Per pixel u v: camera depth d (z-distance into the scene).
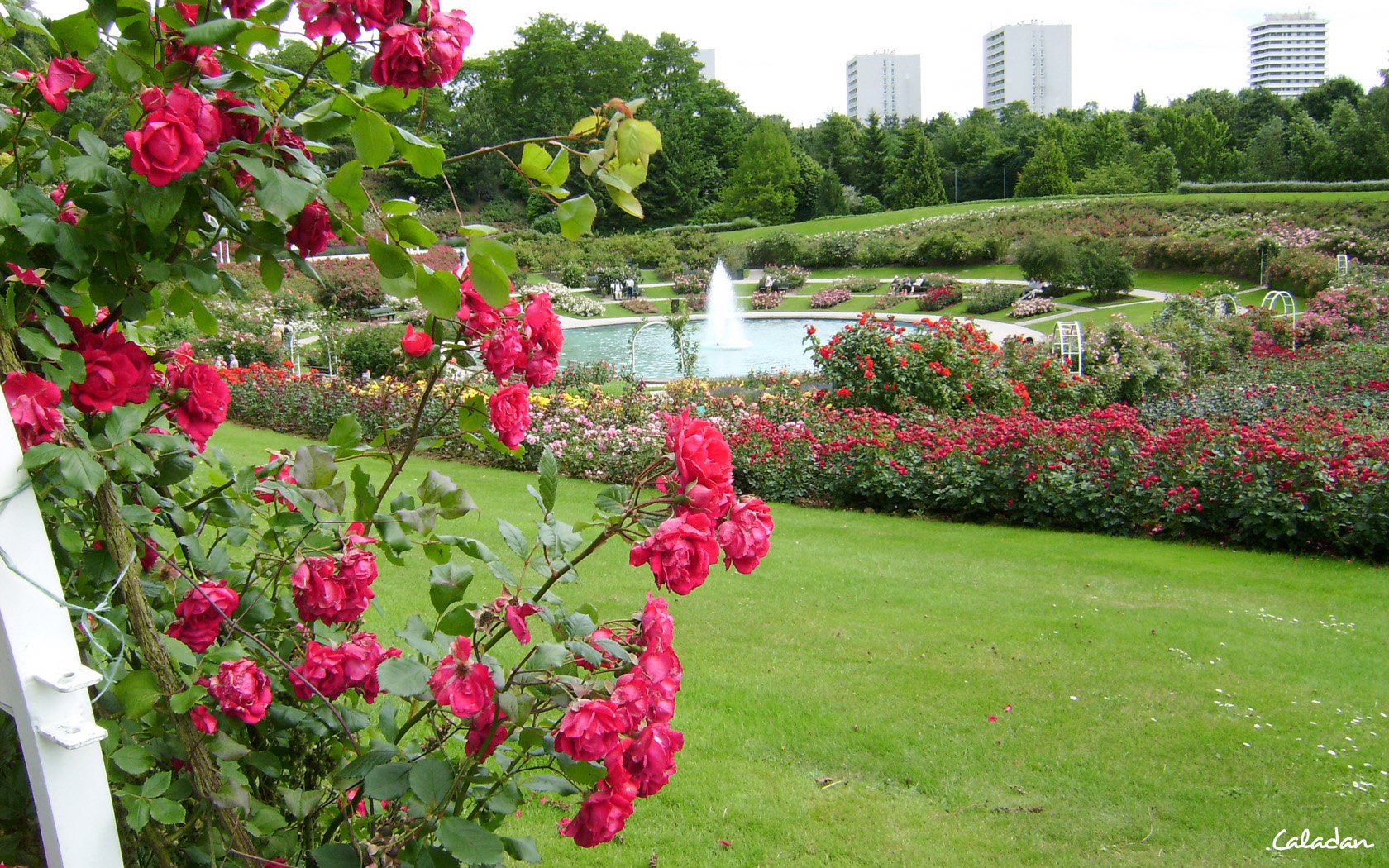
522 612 1.23
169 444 1.35
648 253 40.75
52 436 1.05
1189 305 17.75
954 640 4.69
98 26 1.19
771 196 53.00
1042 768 3.44
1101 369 12.11
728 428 9.20
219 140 1.20
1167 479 7.20
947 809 3.16
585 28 54.59
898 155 60.25
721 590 5.40
